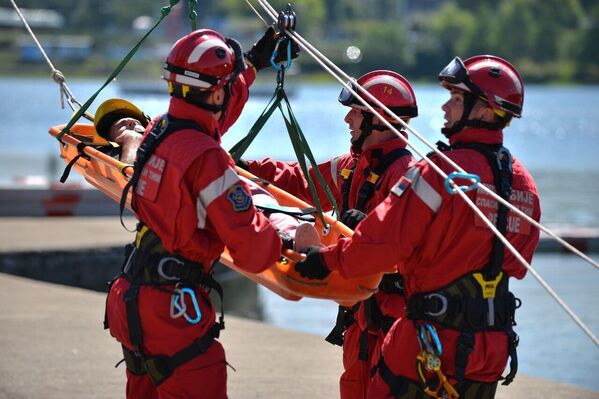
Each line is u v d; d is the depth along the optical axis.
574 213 34.53
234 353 14.77
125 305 8.70
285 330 16.34
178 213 8.46
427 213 8.34
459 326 8.37
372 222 8.45
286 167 11.22
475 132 8.58
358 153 10.30
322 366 14.20
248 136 10.06
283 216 9.77
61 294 18.47
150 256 8.66
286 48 9.84
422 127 112.25
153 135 8.69
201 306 8.70
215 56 8.55
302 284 9.07
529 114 163.00
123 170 9.71
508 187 8.47
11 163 53.56
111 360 14.29
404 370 8.57
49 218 27.98
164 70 8.73
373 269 8.50
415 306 8.52
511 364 8.55
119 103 11.37
